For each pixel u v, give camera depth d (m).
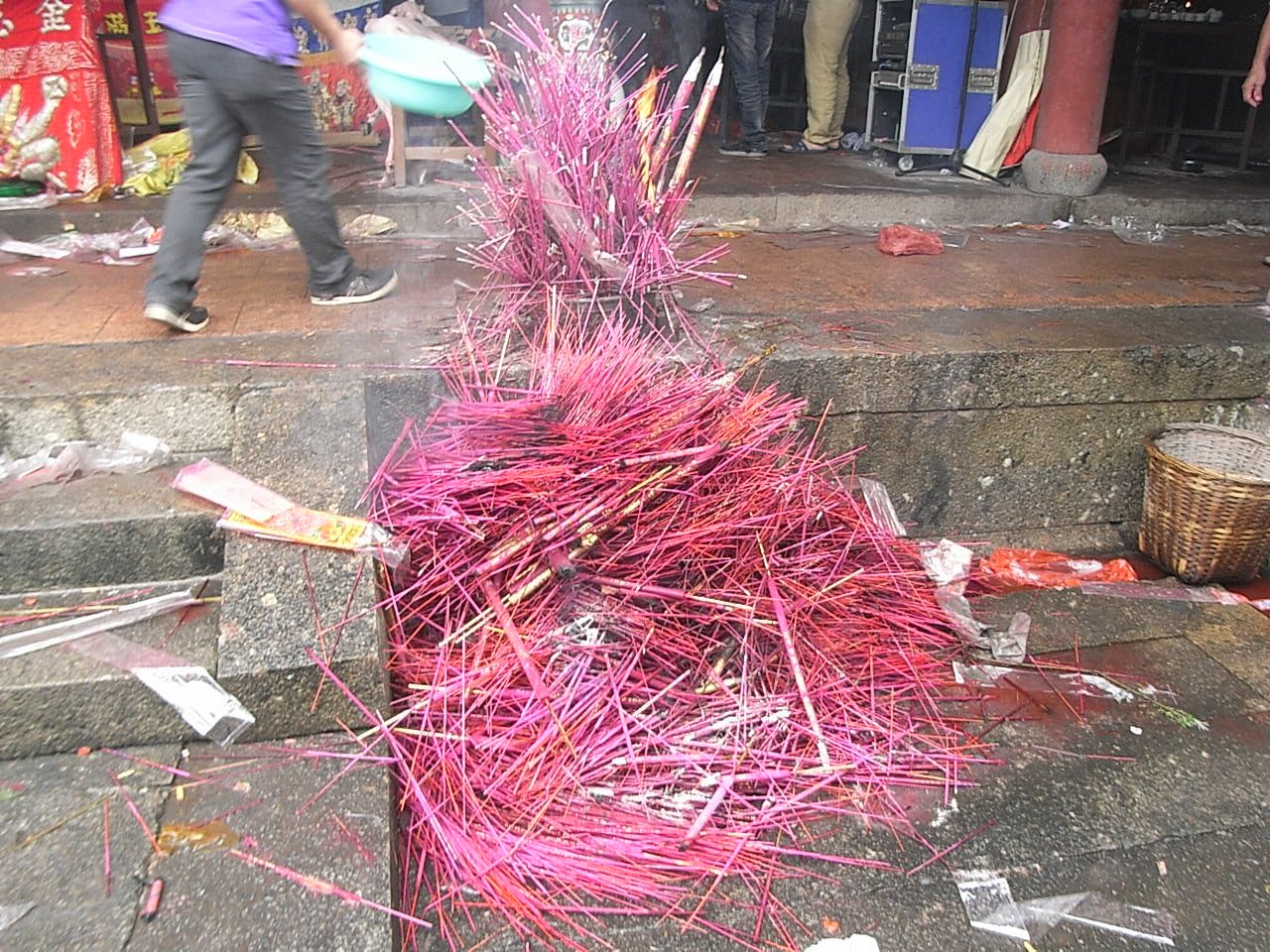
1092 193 6.53
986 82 6.97
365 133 6.93
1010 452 3.97
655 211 3.54
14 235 5.08
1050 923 2.26
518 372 3.31
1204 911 2.31
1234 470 3.91
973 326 4.05
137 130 6.51
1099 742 2.86
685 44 8.18
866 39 8.95
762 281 4.71
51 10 5.26
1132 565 4.05
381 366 3.32
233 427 3.11
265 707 2.44
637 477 2.95
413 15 5.73
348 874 2.11
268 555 2.68
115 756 2.45
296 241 5.07
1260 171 7.95
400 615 2.74
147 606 2.72
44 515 2.80
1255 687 3.13
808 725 2.69
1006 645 3.26
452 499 2.88
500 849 2.29
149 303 3.48
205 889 2.08
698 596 2.87
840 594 3.12
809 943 2.19
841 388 3.66
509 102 3.41
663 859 2.33
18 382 3.15
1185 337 4.01
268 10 3.29
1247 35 8.25
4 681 2.39
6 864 2.13
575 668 2.65
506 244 3.56
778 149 8.35
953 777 2.69
